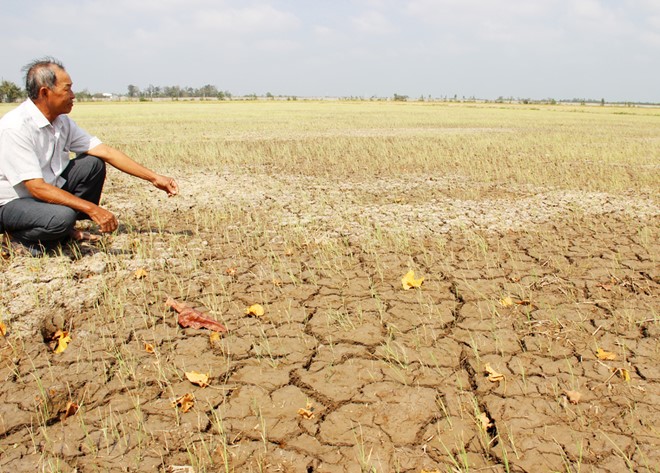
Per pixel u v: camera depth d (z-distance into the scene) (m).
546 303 3.69
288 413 2.50
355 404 2.57
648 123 29.47
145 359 2.93
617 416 2.46
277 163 10.28
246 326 3.33
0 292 3.58
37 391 2.62
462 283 4.03
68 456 2.21
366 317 3.47
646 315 3.49
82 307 3.48
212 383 2.73
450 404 2.56
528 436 2.33
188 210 6.29
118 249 4.60
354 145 13.25
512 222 5.82
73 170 4.43
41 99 3.91
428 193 7.43
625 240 5.19
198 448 2.26
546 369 2.86
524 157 11.42
